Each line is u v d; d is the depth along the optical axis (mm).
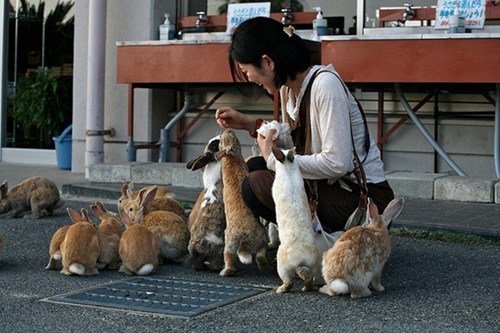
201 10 9367
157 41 8188
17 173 9516
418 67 7004
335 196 4301
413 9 8023
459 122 8016
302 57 4223
